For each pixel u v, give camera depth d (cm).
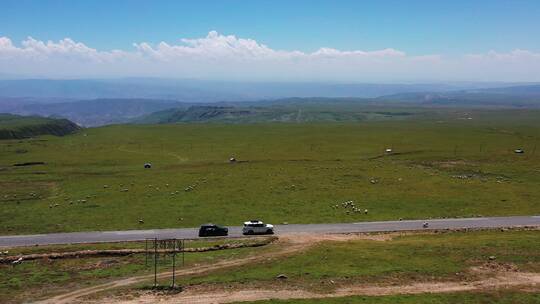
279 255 7088
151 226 9469
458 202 11525
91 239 8450
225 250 7644
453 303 5288
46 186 13688
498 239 7875
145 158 19175
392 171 15475
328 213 10531
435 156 18162
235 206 11175
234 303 5281
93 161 18312
